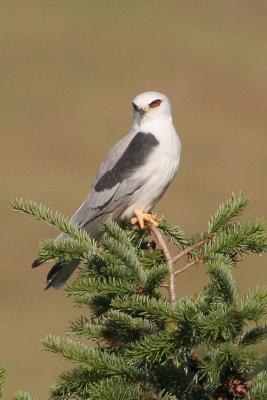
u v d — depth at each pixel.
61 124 31.23
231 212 5.42
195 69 37.50
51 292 17.33
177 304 4.38
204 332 4.19
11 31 42.06
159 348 4.25
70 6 45.56
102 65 38.50
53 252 5.07
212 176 26.00
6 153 27.84
